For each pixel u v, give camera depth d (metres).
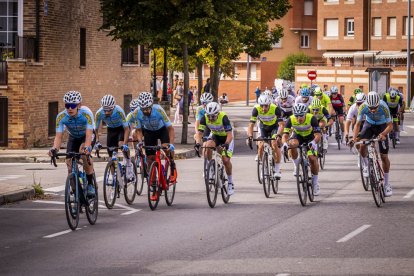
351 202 36.16
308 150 35.72
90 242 26.72
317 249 25.09
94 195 30.59
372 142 34.66
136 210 33.91
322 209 34.00
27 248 25.80
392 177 46.00
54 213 33.50
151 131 35.22
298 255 24.16
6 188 38.38
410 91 151.00
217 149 35.62
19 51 64.00
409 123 102.75
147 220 31.27
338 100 64.75
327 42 183.12
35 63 65.06
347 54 179.88
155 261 23.47
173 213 33.06
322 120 50.50
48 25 67.62
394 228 29.05
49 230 29.20
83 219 31.77
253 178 46.00
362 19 177.62
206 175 34.31
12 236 28.03
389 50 175.62
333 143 70.88
